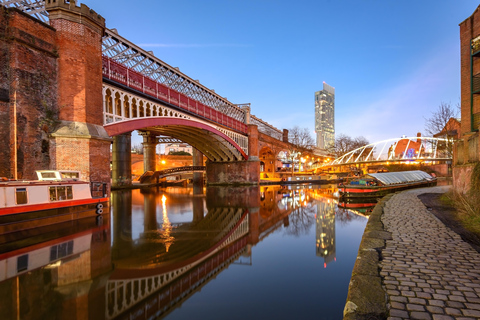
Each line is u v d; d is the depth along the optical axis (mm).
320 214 16984
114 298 5953
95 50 15938
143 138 48156
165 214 17203
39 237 10797
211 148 43062
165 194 30969
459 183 16234
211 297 5945
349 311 3801
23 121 13172
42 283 6746
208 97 35531
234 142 39250
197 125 29250
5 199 10023
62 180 12867
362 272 5164
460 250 6500
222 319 5078
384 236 7848
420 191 24547
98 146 15320
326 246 9789
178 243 10359
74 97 14773
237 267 7746
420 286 4574
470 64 16594
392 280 4820
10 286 6578
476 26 16219
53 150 14141
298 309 5379
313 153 83500
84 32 15273
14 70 12938
